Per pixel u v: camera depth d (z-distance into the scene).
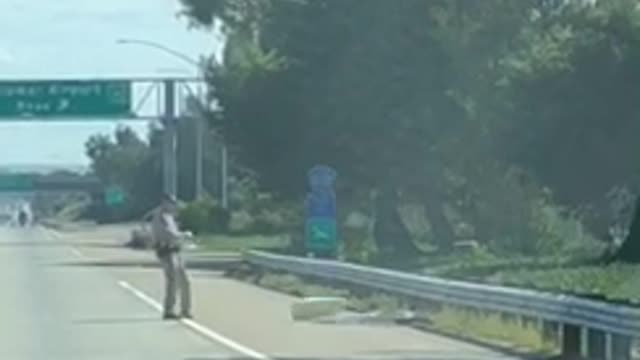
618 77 76.19
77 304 51.69
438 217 89.31
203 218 142.62
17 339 37.75
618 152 76.69
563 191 79.12
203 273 77.44
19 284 64.69
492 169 85.81
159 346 35.62
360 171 88.38
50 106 137.50
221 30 108.38
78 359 32.62
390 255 84.69
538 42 82.62
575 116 76.75
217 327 41.31
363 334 38.72
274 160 94.62
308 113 89.25
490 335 36.94
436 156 85.62
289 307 49.44
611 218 81.88
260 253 74.62
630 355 30.56
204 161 181.25
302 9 88.44
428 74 84.12
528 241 86.81
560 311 32.31
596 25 77.62
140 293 58.31
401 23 84.50
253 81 94.44
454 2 84.00
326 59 87.62
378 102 85.56
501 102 80.00
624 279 57.88
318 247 66.62
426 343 35.91
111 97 137.88
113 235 172.00
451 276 63.09
